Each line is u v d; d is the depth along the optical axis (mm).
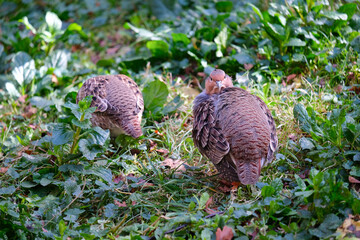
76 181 6664
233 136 5785
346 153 6188
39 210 6051
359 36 8711
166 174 6859
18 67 10039
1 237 5473
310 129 6746
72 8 14930
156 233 5371
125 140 7484
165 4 13750
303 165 6770
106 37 13438
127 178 6676
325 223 5020
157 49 10406
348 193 5152
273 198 5590
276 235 5074
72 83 10133
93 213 6289
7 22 13586
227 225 5332
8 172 6594
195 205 5961
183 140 7617
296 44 8891
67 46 12922
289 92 8367
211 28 10477
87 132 6520
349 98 7746
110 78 8023
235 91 6312
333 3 9641
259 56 9516
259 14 9219
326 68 8484
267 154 5926
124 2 14750
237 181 6078
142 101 7914
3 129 8484
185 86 9703
